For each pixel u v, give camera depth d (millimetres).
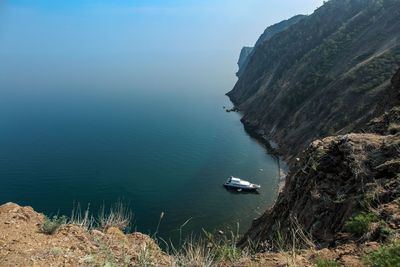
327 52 95562
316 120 69812
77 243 6426
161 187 57656
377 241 6566
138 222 44438
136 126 112500
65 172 68125
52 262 5551
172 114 131625
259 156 72250
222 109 135500
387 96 21609
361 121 40938
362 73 69062
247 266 6059
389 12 93000
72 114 143250
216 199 51250
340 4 126500
